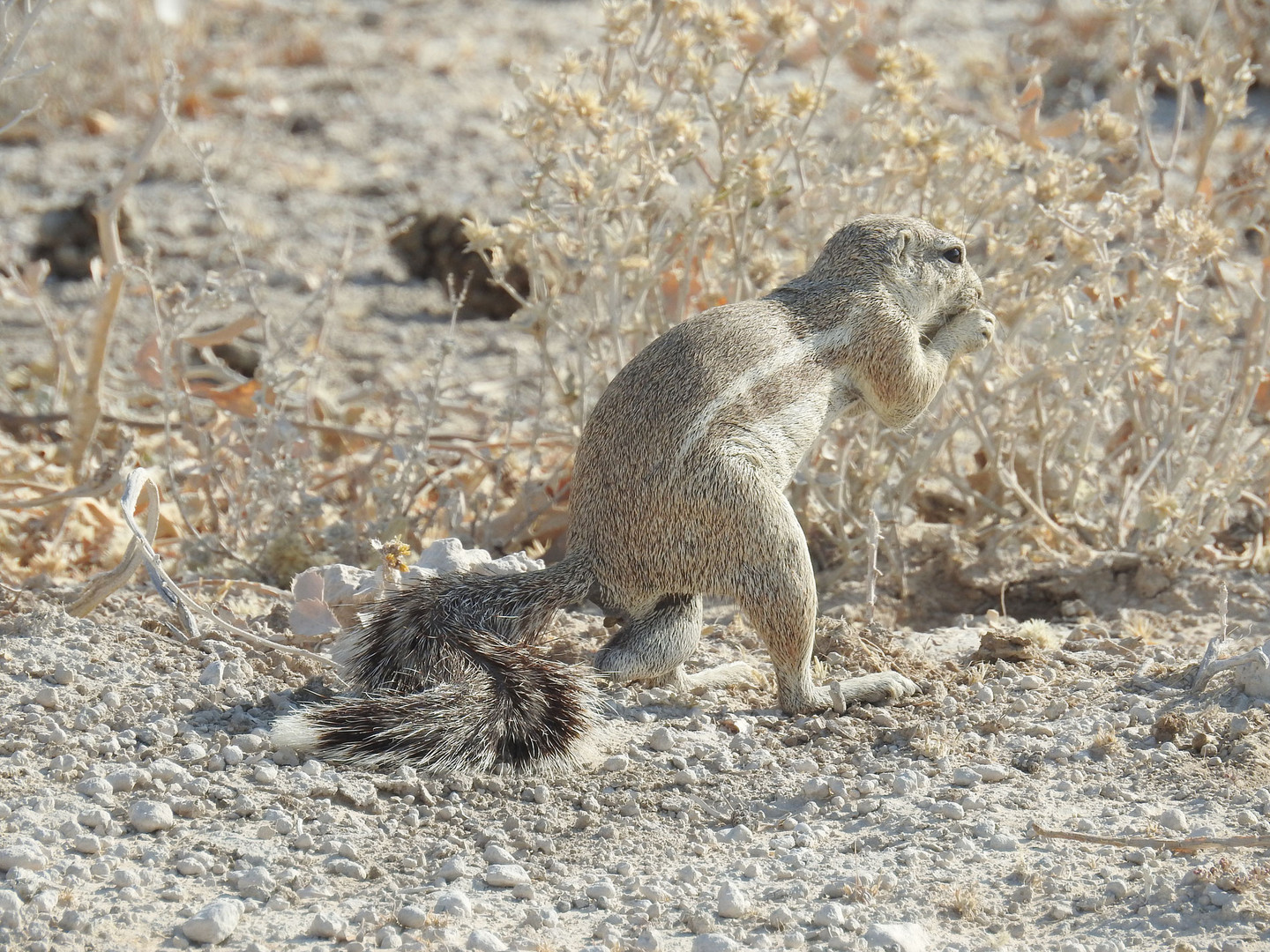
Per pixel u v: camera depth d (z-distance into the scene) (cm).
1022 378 1644
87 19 3819
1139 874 974
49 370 2238
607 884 958
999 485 1780
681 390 1189
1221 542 1780
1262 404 1812
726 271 1717
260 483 1675
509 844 1022
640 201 1595
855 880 968
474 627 1174
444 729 1112
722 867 1000
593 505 1220
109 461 1605
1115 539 1731
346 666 1207
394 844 1013
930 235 1313
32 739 1104
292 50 4188
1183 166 2305
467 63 4188
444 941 888
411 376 2350
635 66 1658
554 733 1127
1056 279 1647
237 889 940
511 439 1928
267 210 3141
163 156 3388
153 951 867
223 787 1057
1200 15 3619
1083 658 1359
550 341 2553
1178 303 1680
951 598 1650
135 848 975
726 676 1326
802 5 1947
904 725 1204
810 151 1720
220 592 1490
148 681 1218
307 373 1809
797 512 1698
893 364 1272
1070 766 1141
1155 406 1816
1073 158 1702
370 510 1747
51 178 3256
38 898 900
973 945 898
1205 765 1127
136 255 2847
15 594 1366
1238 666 1251
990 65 3616
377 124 3703
